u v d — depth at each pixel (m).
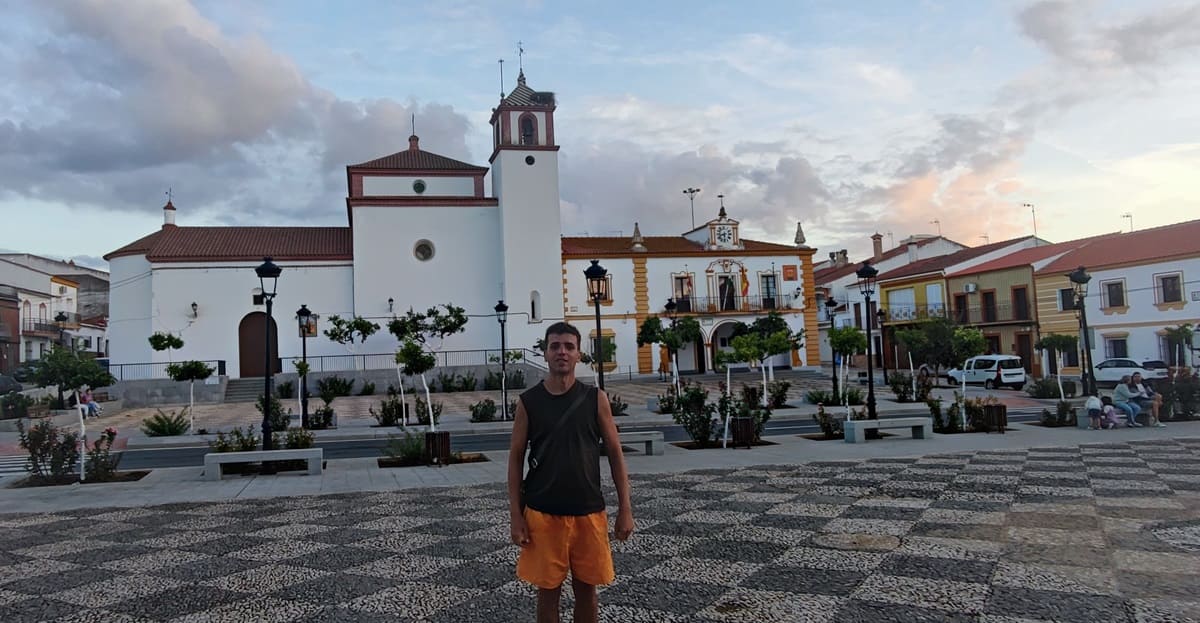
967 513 7.63
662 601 5.23
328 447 17.36
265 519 8.55
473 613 5.12
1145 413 16.06
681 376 41.81
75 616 5.25
